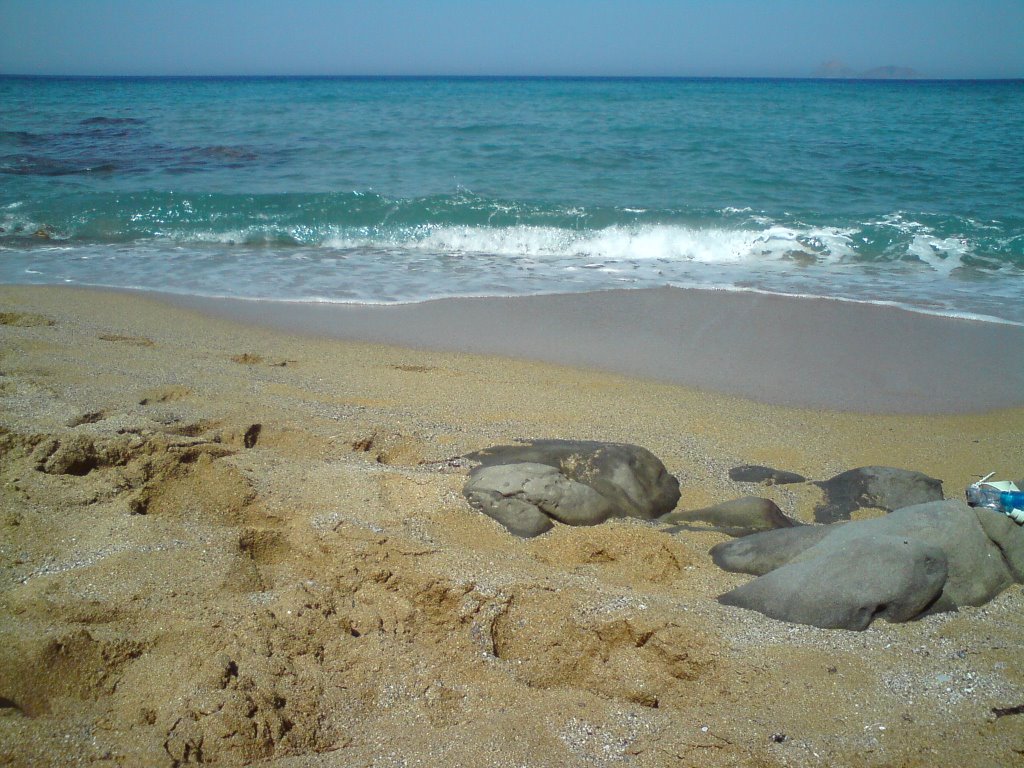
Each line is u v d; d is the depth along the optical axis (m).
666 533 4.31
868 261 10.80
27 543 3.61
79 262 10.41
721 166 16.45
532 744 2.75
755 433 5.90
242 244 11.61
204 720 2.64
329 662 3.12
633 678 3.18
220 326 8.02
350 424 5.33
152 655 2.95
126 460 4.28
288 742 2.70
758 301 9.09
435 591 3.54
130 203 12.48
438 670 3.16
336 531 3.88
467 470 4.75
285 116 25.64
